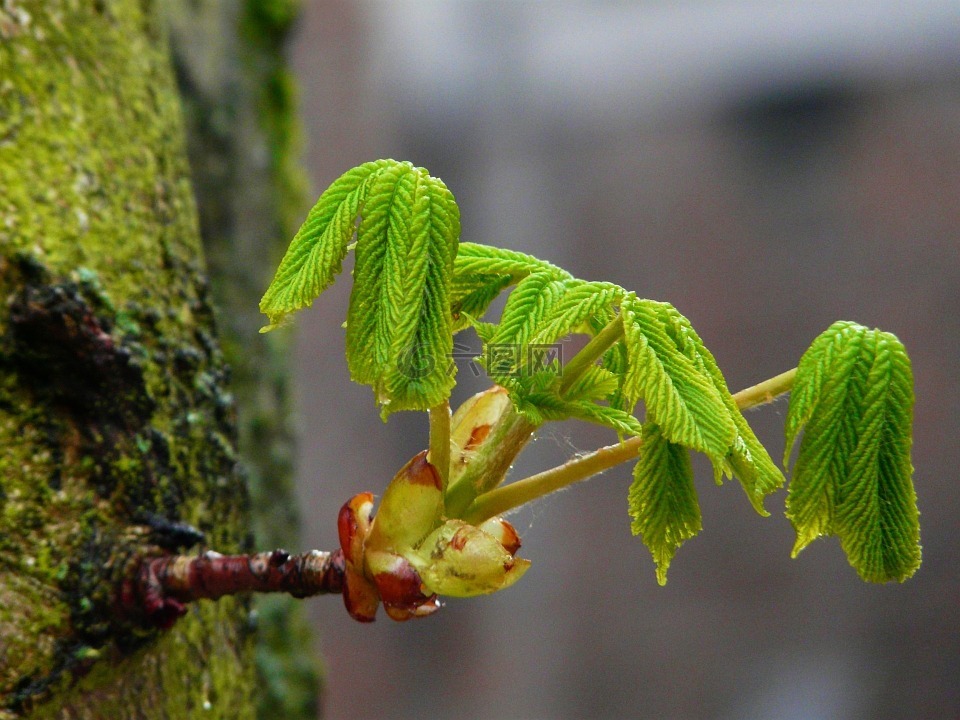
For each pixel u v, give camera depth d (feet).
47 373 1.99
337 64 8.12
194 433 2.10
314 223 1.92
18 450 1.97
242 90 3.15
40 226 2.01
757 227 9.01
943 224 8.49
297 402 3.31
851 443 1.94
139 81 2.13
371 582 1.97
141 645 2.00
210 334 2.15
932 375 8.46
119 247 2.06
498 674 8.77
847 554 1.95
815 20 8.64
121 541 2.00
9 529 1.96
